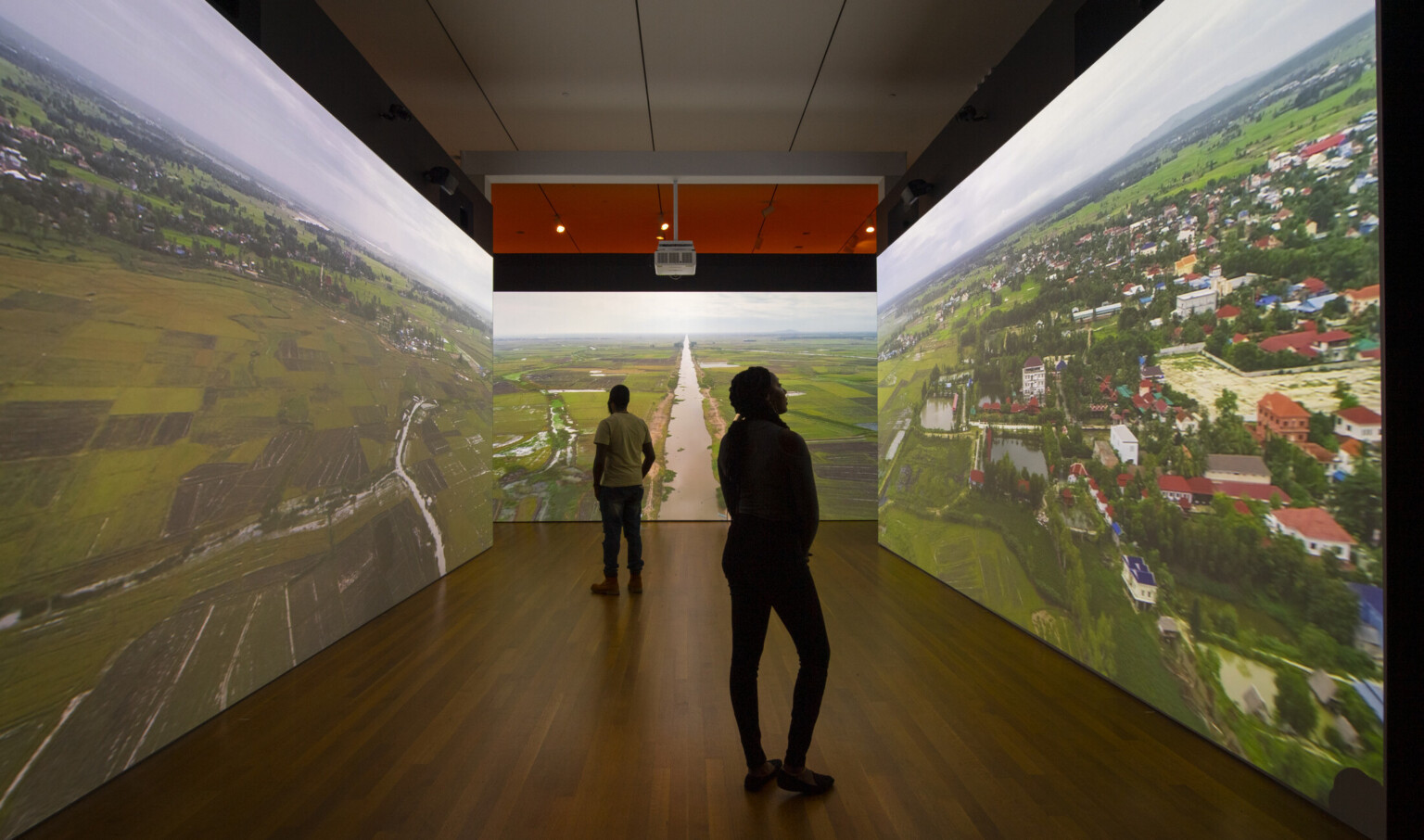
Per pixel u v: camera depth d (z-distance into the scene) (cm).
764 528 228
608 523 510
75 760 220
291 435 349
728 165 780
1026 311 409
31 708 205
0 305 197
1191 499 271
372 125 452
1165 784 230
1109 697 308
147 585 252
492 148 766
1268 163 234
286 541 344
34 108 209
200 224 283
